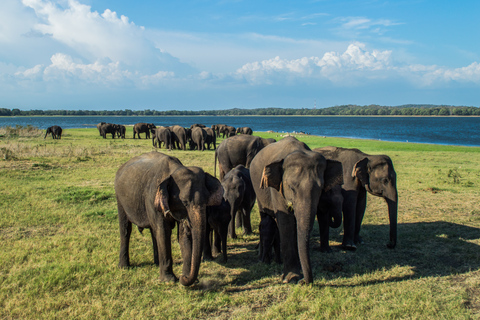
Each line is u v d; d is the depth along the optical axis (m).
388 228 8.59
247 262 6.56
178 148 33.47
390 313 4.54
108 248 7.00
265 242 6.37
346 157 7.80
